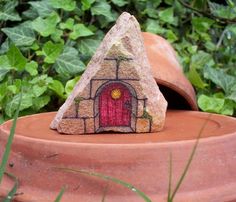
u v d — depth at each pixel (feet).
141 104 1.59
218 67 2.82
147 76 1.61
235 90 2.49
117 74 1.57
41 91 2.25
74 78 2.39
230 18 2.97
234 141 1.52
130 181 1.35
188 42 2.92
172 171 1.37
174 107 2.16
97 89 1.57
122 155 1.36
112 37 1.64
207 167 1.42
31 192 1.41
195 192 1.38
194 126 1.73
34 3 2.56
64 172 1.38
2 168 1.29
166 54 2.15
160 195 1.35
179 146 1.39
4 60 2.31
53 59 2.36
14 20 2.61
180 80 2.05
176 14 2.99
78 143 1.39
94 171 1.36
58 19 2.48
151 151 1.37
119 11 2.87
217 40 3.11
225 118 1.85
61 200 1.36
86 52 2.53
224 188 1.42
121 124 1.61
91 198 1.35
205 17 2.97
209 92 2.60
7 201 1.34
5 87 2.25
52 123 1.66
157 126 1.62
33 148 1.44
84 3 2.59
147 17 2.89
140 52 1.63
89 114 1.58
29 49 2.48
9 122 1.77
